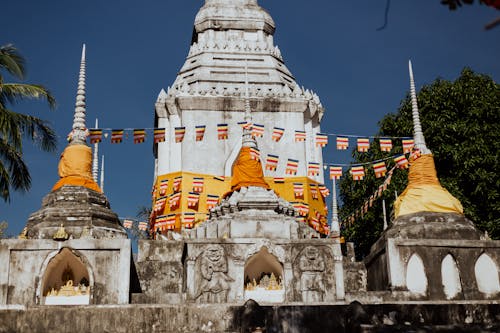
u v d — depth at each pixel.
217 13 45.00
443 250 27.95
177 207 36.81
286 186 38.25
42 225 26.89
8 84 29.36
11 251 25.41
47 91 30.06
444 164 39.50
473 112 39.22
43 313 21.78
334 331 21.34
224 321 21.88
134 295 25.73
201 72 42.06
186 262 27.61
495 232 36.53
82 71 31.00
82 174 29.06
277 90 41.50
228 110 40.12
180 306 22.08
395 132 41.97
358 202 42.28
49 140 31.02
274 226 29.14
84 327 21.72
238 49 43.59
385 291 27.45
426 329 18.92
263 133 36.75
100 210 27.83
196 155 39.03
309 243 27.95
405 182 39.19
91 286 25.09
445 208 29.55
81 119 30.27
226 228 29.19
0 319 21.62
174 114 40.78
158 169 40.16
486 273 27.91
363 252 43.25
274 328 21.27
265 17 45.59
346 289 30.00
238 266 27.44
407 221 29.31
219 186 37.81
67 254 25.72
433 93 40.75
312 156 41.25
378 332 19.08
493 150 38.44
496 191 37.22
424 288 27.36
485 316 22.45
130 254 25.72
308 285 27.30
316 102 42.88
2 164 28.95
